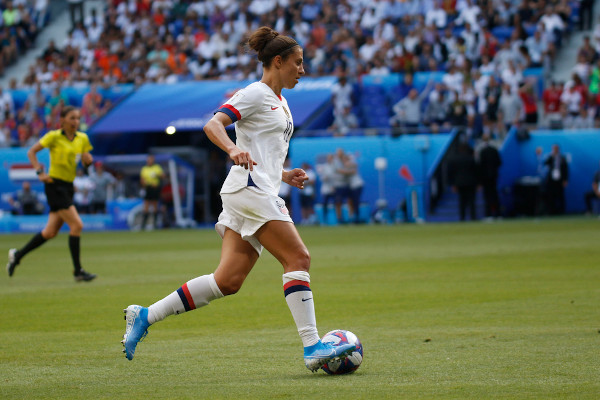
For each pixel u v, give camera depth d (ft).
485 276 133.80
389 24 376.89
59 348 79.66
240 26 404.77
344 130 339.57
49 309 107.86
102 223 346.33
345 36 377.71
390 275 138.82
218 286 65.98
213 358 73.15
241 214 65.41
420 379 62.08
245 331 87.92
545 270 140.15
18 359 73.97
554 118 337.11
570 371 63.82
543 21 360.48
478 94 338.34
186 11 427.74
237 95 64.85
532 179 326.24
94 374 66.90
